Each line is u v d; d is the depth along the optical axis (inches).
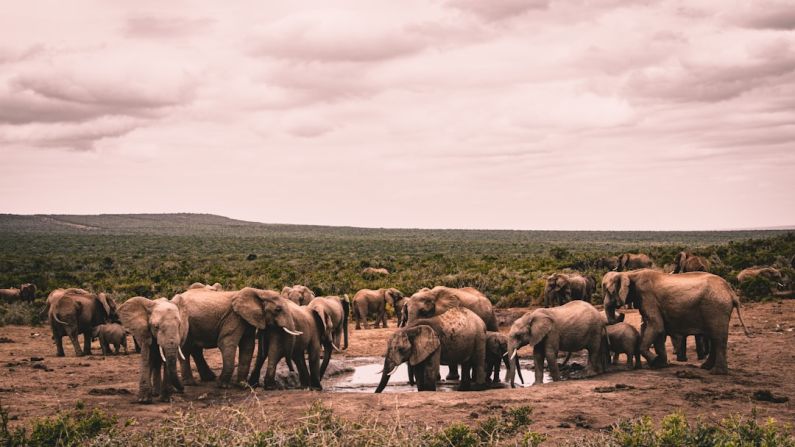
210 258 3026.6
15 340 1012.5
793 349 719.7
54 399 542.0
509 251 3654.0
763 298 1082.7
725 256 1614.2
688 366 659.4
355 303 1189.7
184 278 1881.2
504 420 420.8
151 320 535.2
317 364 695.1
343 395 551.5
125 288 1584.6
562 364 768.9
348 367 816.3
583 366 735.7
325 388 692.7
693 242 5182.1
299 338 658.8
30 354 892.0
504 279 1582.2
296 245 4712.1
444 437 332.2
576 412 482.6
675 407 491.5
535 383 659.4
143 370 533.3
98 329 895.7
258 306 614.9
